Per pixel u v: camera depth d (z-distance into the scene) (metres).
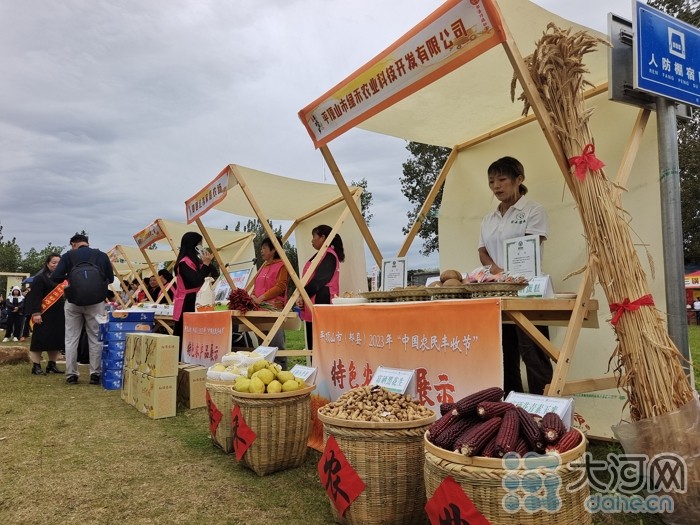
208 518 2.37
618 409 3.38
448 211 4.91
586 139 2.41
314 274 5.23
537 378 3.43
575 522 1.61
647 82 2.58
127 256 13.25
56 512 2.45
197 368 5.19
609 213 2.34
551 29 2.81
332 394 3.45
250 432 2.94
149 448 3.54
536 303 2.44
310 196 6.36
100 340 6.71
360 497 2.15
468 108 3.96
